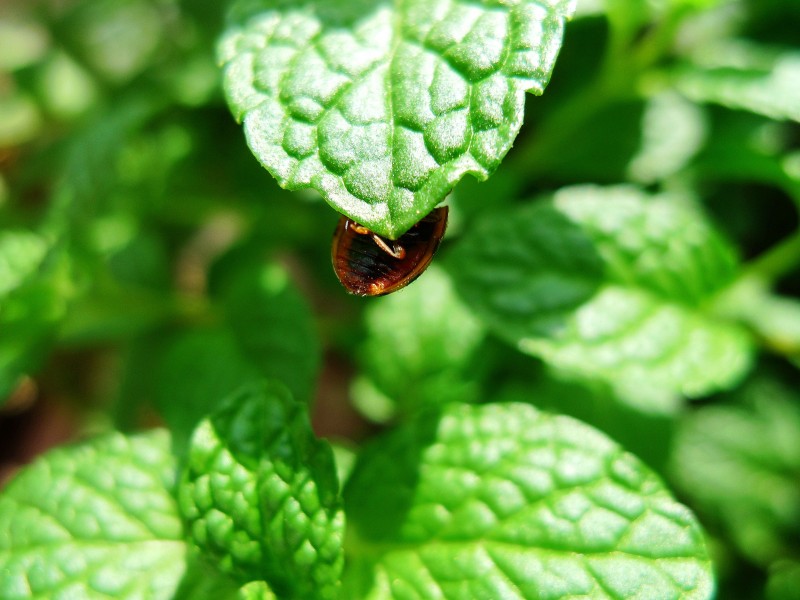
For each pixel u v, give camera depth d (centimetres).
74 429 10
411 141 5
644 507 5
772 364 9
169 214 9
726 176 8
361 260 5
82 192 7
